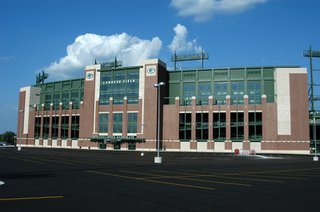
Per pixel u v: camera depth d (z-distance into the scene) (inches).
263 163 1556.3
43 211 400.2
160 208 427.8
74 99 3769.7
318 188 630.5
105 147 3393.2
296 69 2972.4
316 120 3223.4
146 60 3312.0
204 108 3157.0
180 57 3627.0
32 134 4025.6
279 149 2908.5
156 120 3208.7
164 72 3410.4
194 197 513.7
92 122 3481.8
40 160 1523.1
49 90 4013.3
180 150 3166.8
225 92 3221.0
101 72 3521.2
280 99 2962.6
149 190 586.6
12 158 1670.8
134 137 3275.1
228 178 805.2
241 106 3058.6
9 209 408.5
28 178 775.1
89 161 1515.7
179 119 3216.0
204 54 3550.7
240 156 2372.0
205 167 1218.0
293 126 2908.5
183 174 907.4
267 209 428.1
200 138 3132.4
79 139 3572.8
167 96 3425.2
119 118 3368.6
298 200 495.8
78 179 758.5
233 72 3235.7
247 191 582.2
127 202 468.1
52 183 678.5
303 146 2871.6
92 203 458.0
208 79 3294.8
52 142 3828.7
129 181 725.9
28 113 4082.2
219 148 3063.5
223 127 3085.6
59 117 3804.1
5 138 6043.3
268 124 2960.1
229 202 473.7
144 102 3270.2
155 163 1443.2
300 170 1111.0
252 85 3159.5
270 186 655.8
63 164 1280.8
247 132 2997.0
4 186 626.5
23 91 4180.6
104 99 3469.5
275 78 3058.6
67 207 427.5
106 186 638.5
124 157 2010.3
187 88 3363.7
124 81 3393.2
